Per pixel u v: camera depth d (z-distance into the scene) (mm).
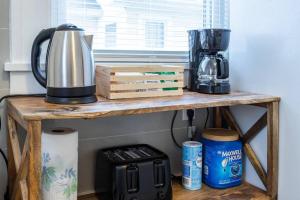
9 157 1228
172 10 1665
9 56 1263
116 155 1332
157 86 1318
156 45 1636
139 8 1572
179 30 1693
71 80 1084
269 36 1419
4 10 1245
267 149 1423
